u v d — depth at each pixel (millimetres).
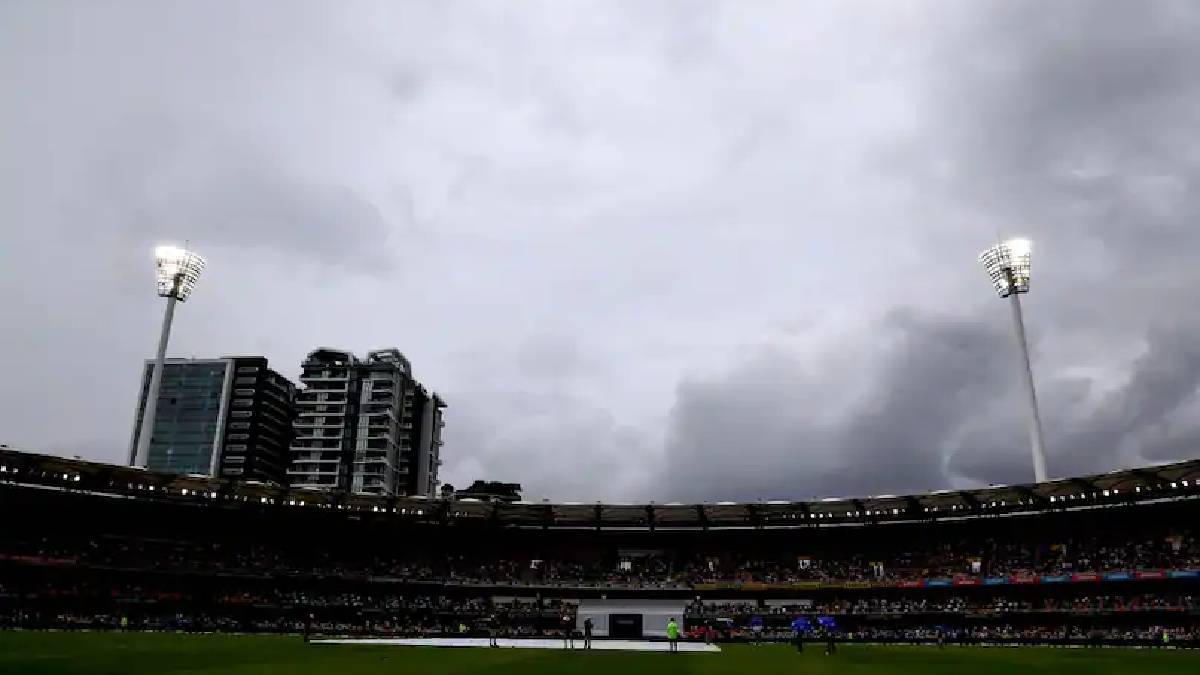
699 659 43938
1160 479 68000
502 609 81938
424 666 35125
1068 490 72938
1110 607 68812
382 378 168250
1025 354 79750
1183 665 40375
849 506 83812
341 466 161875
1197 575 65625
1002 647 60188
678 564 90562
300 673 30672
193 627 69000
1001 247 83125
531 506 86438
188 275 84312
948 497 78125
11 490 71688
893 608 77188
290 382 187625
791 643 67688
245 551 82938
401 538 91625
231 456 170875
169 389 175750
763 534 91812
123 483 75312
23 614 64125
